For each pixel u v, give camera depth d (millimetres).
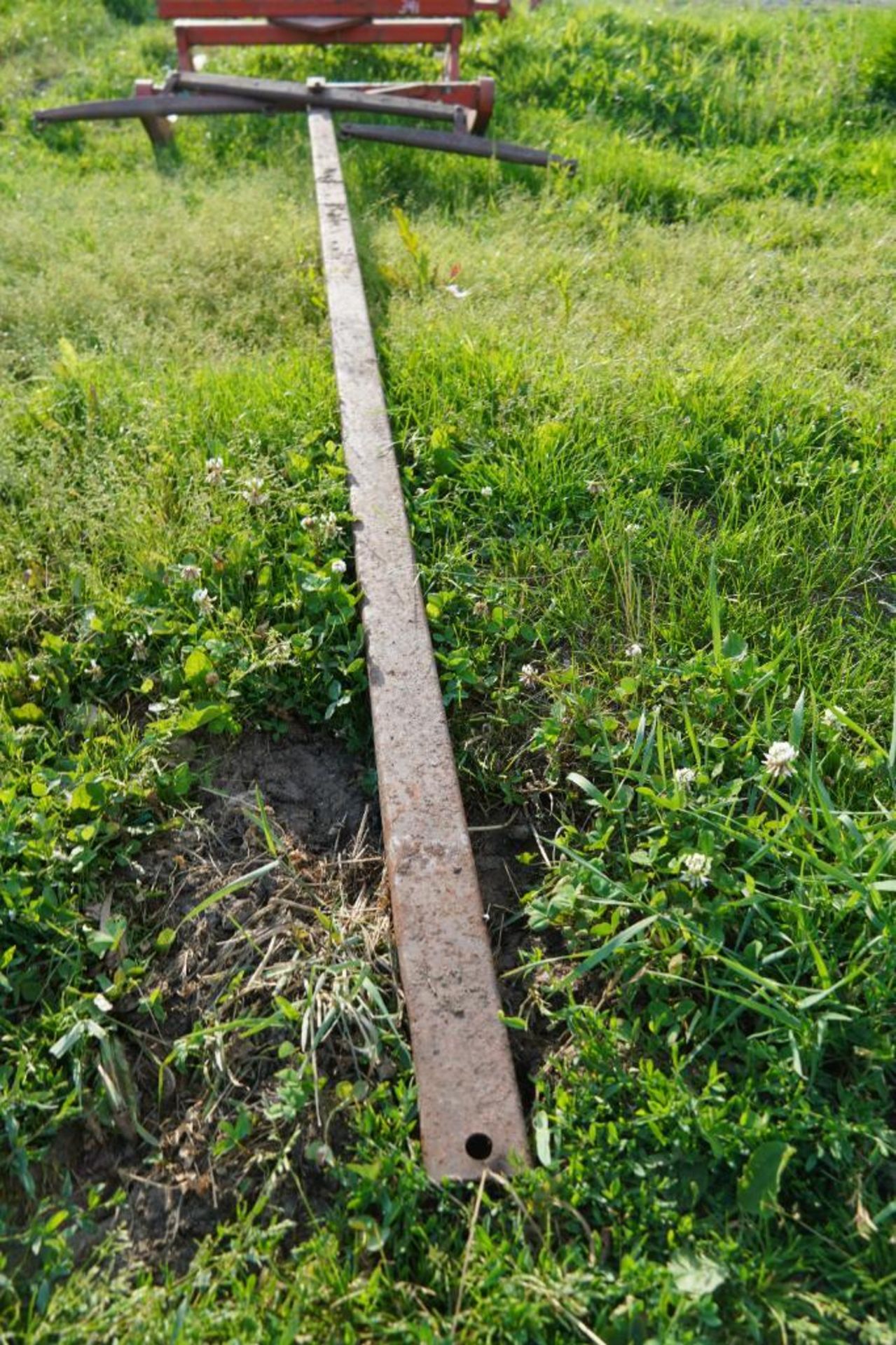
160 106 6102
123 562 3131
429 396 3617
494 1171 1875
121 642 2900
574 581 2979
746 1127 1884
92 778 2514
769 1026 2076
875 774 2477
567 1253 1796
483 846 2510
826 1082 1992
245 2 6582
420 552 3080
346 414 3404
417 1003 2039
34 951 2266
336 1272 1797
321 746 2744
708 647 2830
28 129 6797
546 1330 1729
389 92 6234
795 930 2145
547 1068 2086
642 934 2227
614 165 5676
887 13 7281
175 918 2385
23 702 2787
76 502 3301
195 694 2748
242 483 3221
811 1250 1802
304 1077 2076
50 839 2408
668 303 4207
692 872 2186
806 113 6426
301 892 2410
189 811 2539
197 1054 2166
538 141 6176
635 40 7094
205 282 4562
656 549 3074
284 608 2920
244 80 6164
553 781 2545
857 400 3613
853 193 5617
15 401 3748
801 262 4742
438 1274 1796
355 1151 2000
